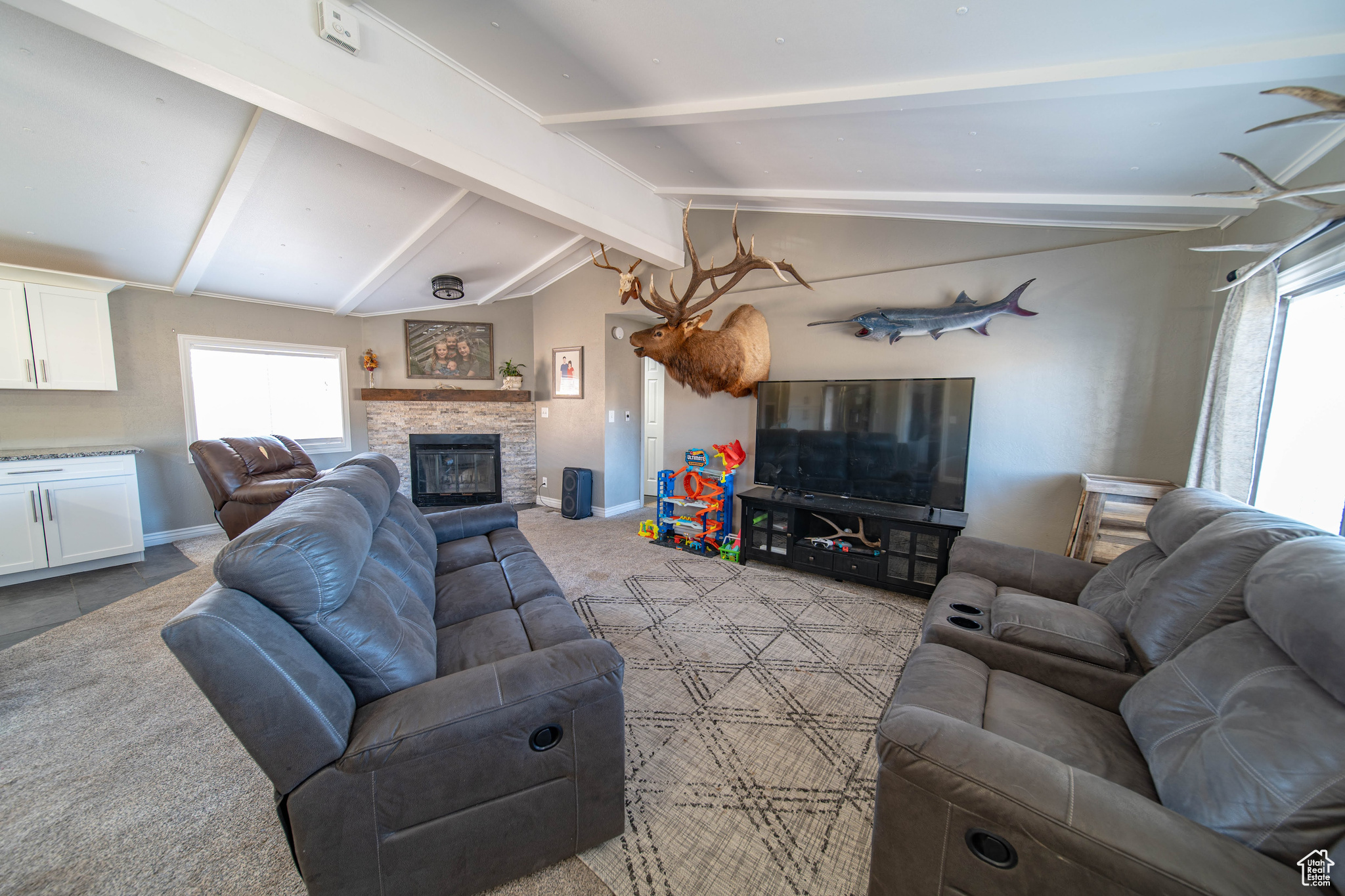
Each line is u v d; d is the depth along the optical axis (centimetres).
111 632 252
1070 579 198
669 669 220
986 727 119
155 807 145
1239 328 207
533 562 232
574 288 494
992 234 290
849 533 329
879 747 98
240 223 304
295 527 108
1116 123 180
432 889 110
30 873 125
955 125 202
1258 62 137
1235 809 80
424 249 372
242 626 91
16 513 309
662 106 229
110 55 175
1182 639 126
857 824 141
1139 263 255
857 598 296
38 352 333
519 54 205
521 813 116
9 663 223
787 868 127
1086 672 137
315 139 233
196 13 149
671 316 332
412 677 121
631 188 335
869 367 331
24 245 303
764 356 362
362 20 189
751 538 350
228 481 347
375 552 167
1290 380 199
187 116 211
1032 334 281
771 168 288
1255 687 91
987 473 297
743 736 177
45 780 156
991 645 151
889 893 100
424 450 524
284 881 123
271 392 476
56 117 201
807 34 164
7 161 225
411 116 206
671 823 140
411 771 104
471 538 271
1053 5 133
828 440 330
